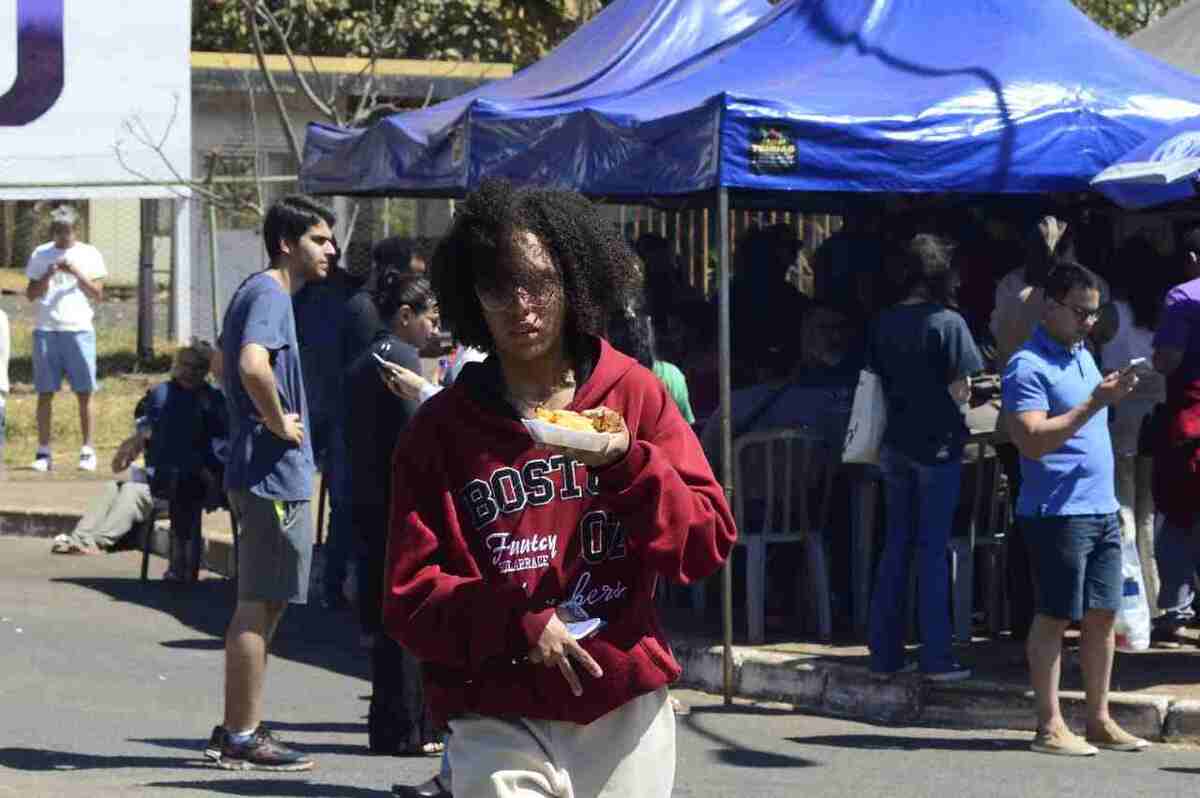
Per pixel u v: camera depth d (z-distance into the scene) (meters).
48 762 8.97
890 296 14.63
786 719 10.50
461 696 4.53
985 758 9.45
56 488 18.75
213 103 25.66
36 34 20.66
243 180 20.86
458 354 9.66
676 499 4.35
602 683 4.49
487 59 27.73
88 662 11.80
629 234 19.52
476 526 4.51
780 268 15.26
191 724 10.05
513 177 12.37
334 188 15.32
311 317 13.65
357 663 12.20
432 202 23.12
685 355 14.33
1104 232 14.36
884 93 11.34
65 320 19.73
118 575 15.48
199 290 26.56
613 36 15.34
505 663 4.49
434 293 4.66
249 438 8.62
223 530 16.64
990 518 11.82
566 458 4.51
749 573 11.61
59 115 20.84
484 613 4.37
